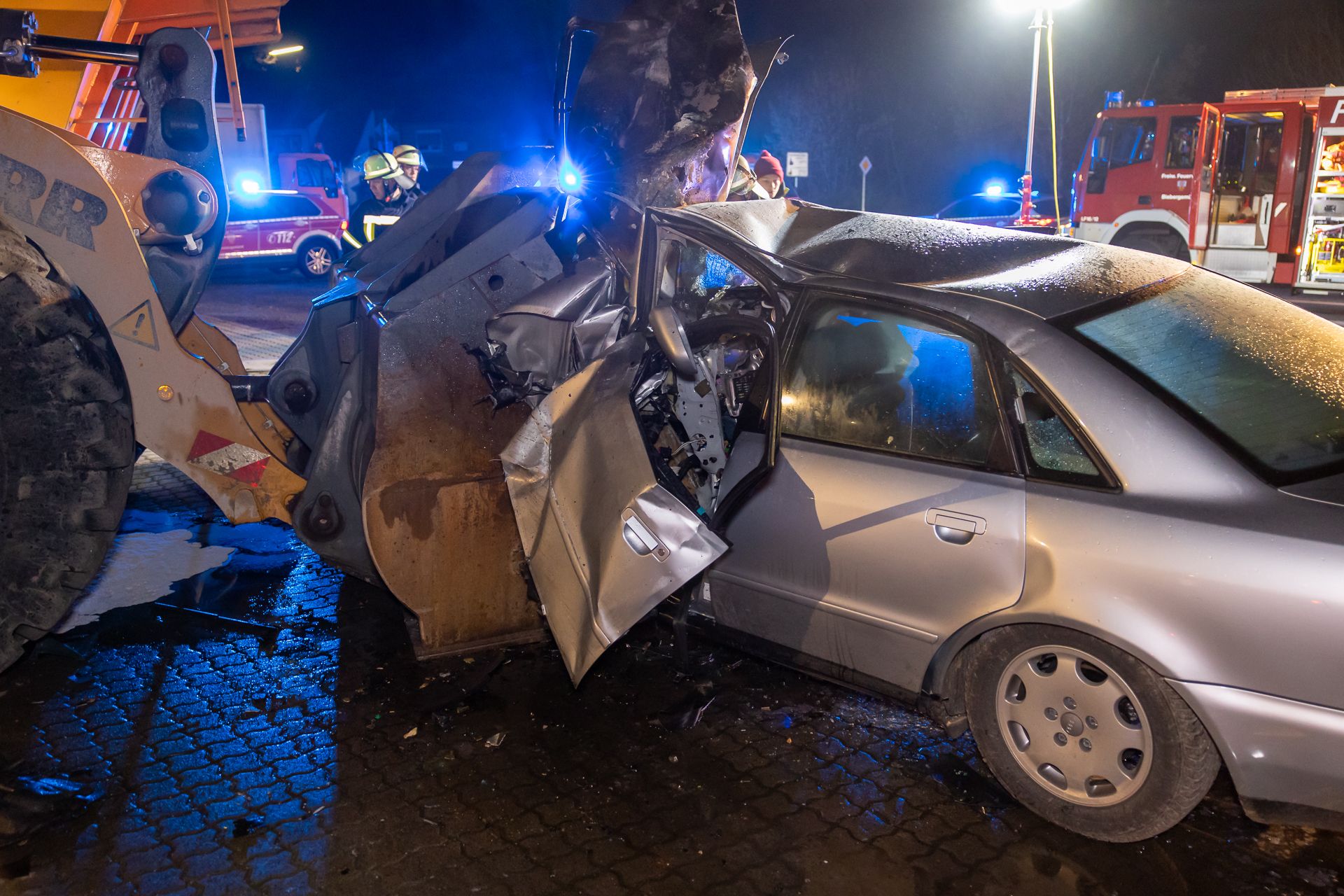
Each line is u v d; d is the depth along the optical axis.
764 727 3.76
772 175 7.95
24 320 3.59
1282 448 2.96
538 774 3.46
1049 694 3.08
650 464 3.38
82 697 3.94
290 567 5.28
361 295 4.55
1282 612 2.68
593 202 4.34
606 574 3.38
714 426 3.73
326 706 3.89
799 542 3.51
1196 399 3.10
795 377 3.61
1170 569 2.81
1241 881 2.91
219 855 3.02
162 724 3.75
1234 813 3.23
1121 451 2.99
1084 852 3.04
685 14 4.63
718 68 4.65
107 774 3.42
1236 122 16.48
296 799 3.30
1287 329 3.63
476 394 4.11
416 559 4.08
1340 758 2.64
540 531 3.60
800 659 3.65
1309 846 3.06
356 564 4.38
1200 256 16.80
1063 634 3.01
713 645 4.32
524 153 5.70
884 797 3.33
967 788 3.37
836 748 3.62
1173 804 2.90
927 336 3.37
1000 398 3.18
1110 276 3.70
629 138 4.61
